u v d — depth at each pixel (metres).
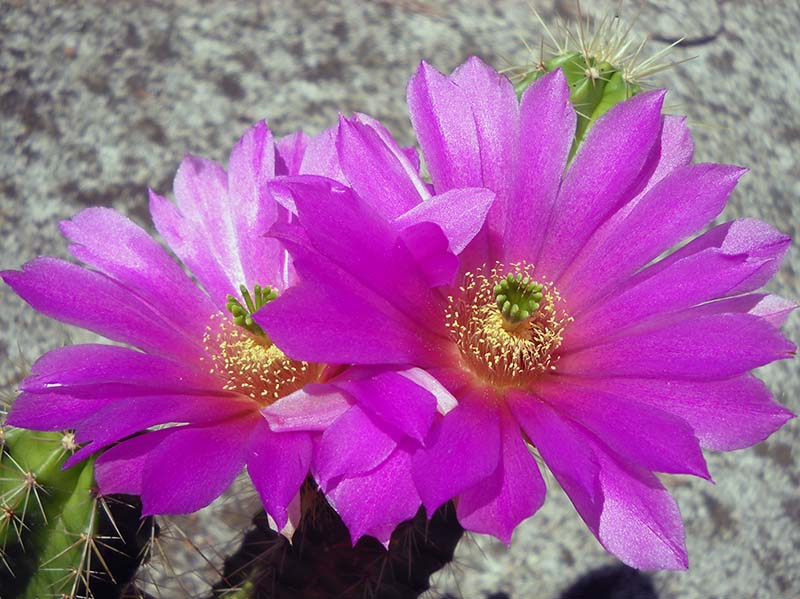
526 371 0.16
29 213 0.29
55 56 0.32
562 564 0.25
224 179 0.17
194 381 0.16
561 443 0.13
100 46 0.33
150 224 0.29
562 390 0.15
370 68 0.33
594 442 0.14
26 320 0.27
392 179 0.15
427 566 0.18
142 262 0.16
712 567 0.26
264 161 0.17
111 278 0.16
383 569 0.17
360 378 0.13
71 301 0.15
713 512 0.26
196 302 0.17
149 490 0.12
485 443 0.13
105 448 0.16
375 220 0.14
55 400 0.14
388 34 0.34
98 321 0.15
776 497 0.27
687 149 0.16
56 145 0.30
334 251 0.13
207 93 0.32
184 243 0.17
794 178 0.33
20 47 0.33
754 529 0.26
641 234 0.15
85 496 0.16
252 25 0.34
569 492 0.13
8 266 0.28
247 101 0.32
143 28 0.33
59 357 0.14
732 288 0.14
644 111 0.16
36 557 0.16
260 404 0.16
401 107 0.32
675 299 0.14
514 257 0.16
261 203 0.17
